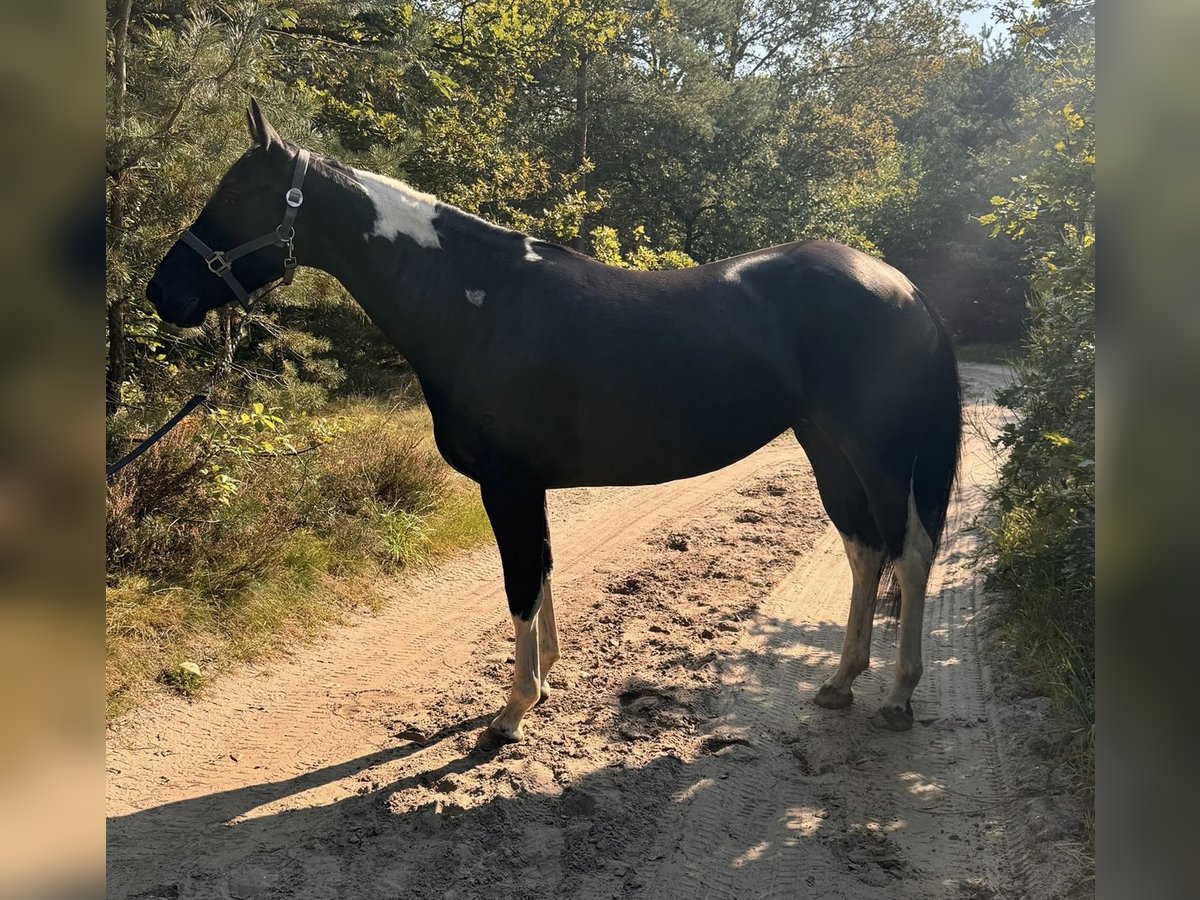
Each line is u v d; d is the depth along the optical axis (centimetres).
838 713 358
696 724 347
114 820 289
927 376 336
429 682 399
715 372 322
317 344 660
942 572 541
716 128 2022
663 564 562
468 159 1207
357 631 467
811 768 316
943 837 273
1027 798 288
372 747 339
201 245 314
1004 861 259
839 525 369
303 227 318
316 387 617
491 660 422
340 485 586
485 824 279
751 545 609
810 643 434
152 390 545
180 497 477
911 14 2438
